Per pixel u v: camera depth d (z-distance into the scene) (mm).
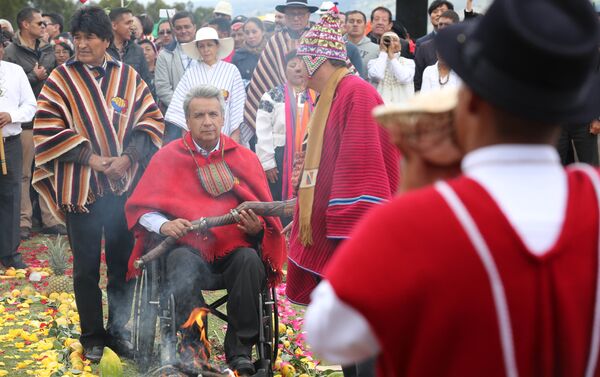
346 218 4215
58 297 6855
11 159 7988
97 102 5582
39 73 9617
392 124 2010
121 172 5531
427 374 1732
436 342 1715
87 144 5496
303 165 4492
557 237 1753
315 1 9969
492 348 1706
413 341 1738
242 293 4688
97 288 5512
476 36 1797
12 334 5805
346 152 4281
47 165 5535
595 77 1866
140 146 5660
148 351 5117
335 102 4414
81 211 5422
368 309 1703
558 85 1729
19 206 8078
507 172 1783
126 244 5594
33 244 9328
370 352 1804
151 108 5758
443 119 1967
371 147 4273
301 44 4500
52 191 5566
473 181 1779
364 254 1729
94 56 5555
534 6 1737
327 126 4418
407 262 1711
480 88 1767
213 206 5070
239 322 4691
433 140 1979
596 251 1777
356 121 4305
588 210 1798
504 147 1794
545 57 1700
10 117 7867
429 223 1731
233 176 5148
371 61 9109
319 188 4422
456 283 1703
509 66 1734
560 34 1709
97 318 5484
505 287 1703
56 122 5512
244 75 9719
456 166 1994
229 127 8586
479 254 1709
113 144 5574
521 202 1761
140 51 9391
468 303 1703
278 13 10312
